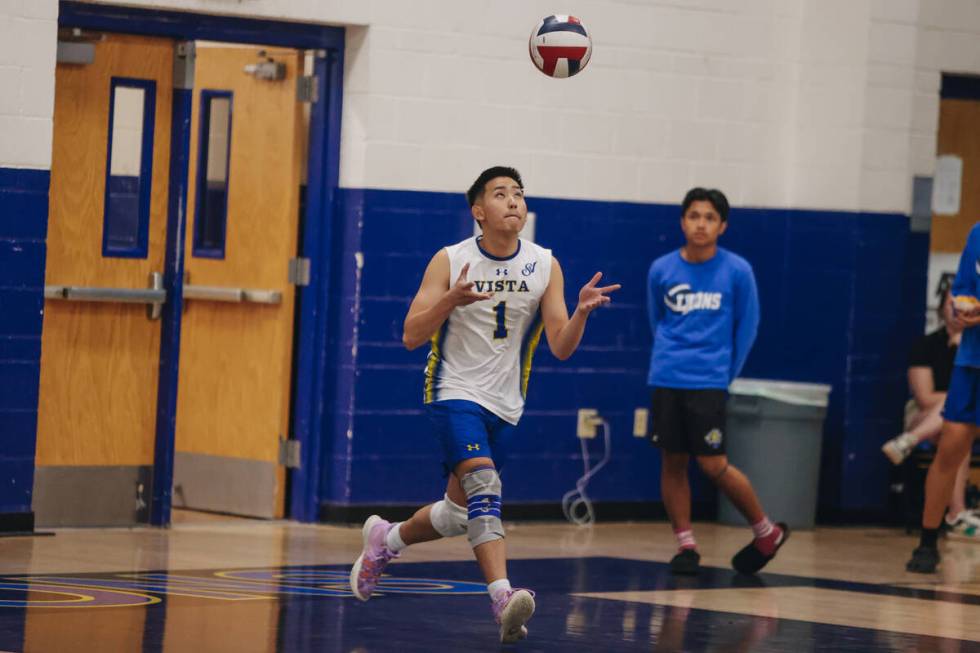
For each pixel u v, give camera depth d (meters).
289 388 23.22
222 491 23.77
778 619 15.90
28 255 20.30
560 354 14.05
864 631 15.35
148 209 21.55
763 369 25.84
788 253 25.83
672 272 19.95
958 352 20.14
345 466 22.84
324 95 22.83
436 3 23.02
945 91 26.34
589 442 24.73
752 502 19.39
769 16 25.64
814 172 25.66
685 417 19.56
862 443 25.62
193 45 21.59
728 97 25.38
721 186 25.44
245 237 23.52
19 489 20.47
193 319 24.12
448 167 23.23
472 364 14.30
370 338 22.86
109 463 21.59
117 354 21.53
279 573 17.98
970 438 20.20
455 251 14.27
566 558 20.44
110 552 19.25
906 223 25.77
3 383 20.27
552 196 24.12
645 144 24.80
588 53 18.33
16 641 12.88
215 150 23.84
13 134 20.09
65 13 20.77
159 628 13.77
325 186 22.91
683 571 19.28
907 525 24.80
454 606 15.74
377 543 15.35
